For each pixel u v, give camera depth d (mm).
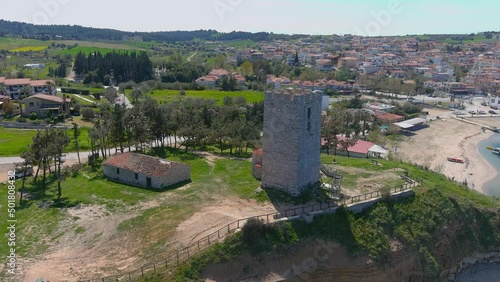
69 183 73000
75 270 46000
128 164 72375
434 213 63000
